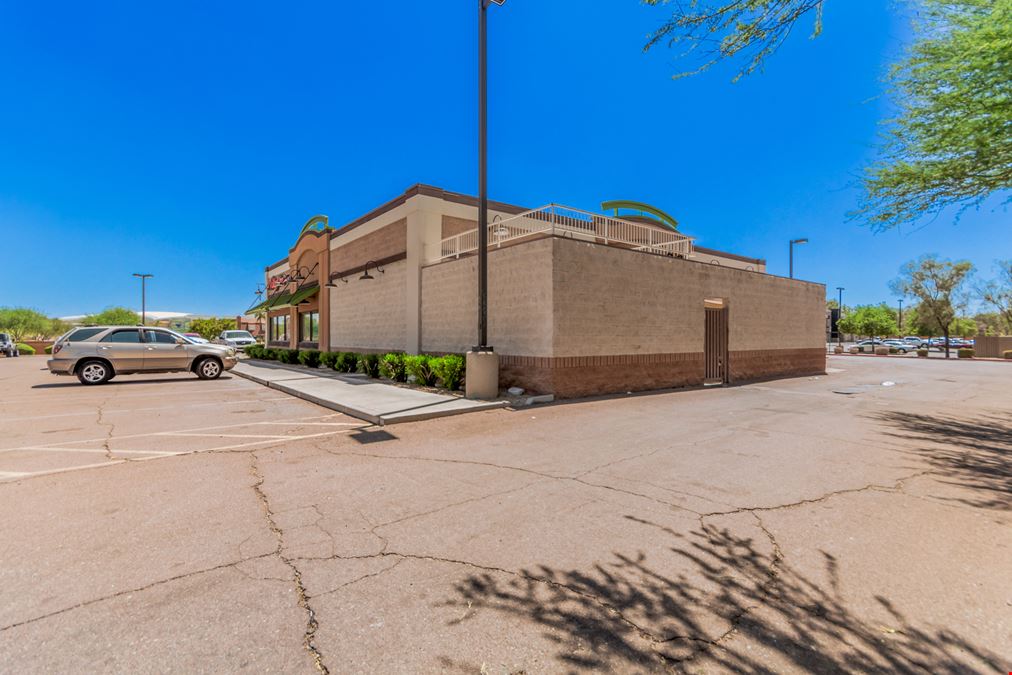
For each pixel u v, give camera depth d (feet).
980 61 20.72
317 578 9.79
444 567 10.28
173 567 10.23
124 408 31.83
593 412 30.45
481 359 33.40
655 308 43.19
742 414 29.89
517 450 20.61
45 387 43.78
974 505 14.02
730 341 51.83
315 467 17.97
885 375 62.90
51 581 9.60
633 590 9.38
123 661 7.25
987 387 47.21
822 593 9.28
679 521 12.82
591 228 55.52
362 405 30.58
